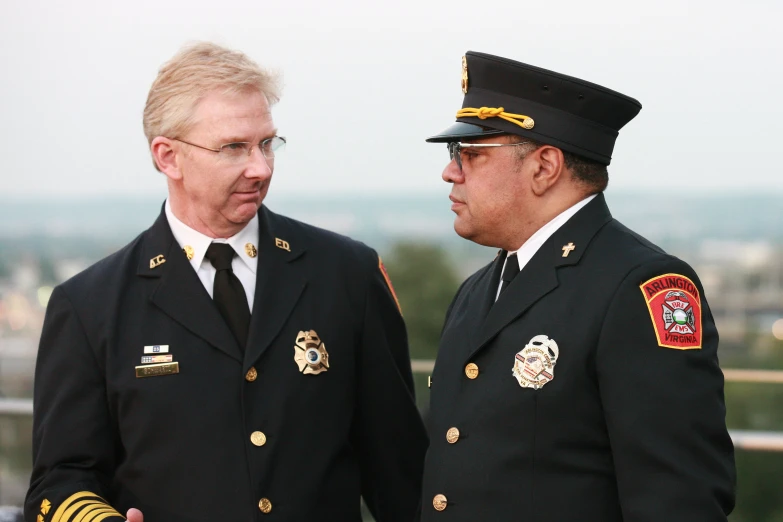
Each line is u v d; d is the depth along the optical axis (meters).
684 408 4.04
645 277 4.25
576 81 4.48
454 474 4.50
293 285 5.38
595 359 4.25
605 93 4.50
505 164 4.55
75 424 5.12
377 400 5.59
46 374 5.25
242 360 5.14
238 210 5.14
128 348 5.16
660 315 4.16
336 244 5.69
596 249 4.46
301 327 5.31
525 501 4.29
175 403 5.05
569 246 4.50
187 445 5.02
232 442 5.03
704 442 4.05
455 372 4.74
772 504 6.73
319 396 5.27
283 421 5.12
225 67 5.02
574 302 4.38
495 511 4.34
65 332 5.24
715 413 4.10
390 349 5.68
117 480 5.19
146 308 5.24
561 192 4.59
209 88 4.97
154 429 5.05
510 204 4.59
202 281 5.32
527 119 4.50
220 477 4.99
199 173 5.04
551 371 4.31
